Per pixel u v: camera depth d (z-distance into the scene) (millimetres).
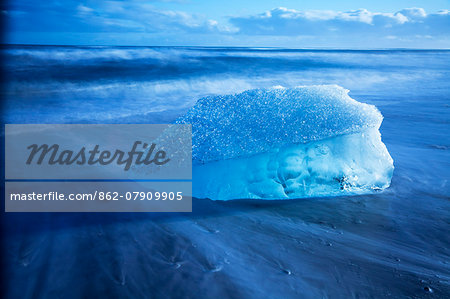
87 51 13383
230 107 3020
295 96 2971
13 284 1603
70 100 7695
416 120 5484
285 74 13305
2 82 8758
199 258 1865
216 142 2781
